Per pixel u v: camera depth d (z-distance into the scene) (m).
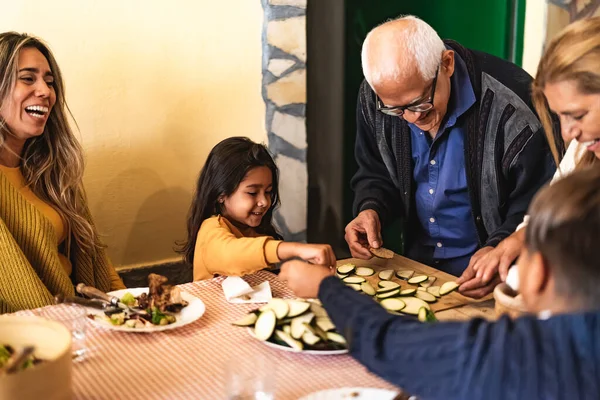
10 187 2.15
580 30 1.41
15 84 2.21
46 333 1.25
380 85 2.02
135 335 1.58
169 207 3.25
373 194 2.48
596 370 0.82
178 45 3.11
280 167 3.45
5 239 2.04
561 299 0.89
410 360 0.96
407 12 3.63
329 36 3.42
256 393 1.22
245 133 3.38
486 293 1.85
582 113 1.41
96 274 2.52
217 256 1.99
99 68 2.96
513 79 2.22
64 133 2.39
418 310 1.73
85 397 1.30
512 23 3.78
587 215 0.86
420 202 2.44
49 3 2.80
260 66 3.34
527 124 2.18
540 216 0.90
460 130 2.27
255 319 1.62
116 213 3.13
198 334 1.60
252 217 2.27
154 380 1.37
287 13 3.27
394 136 2.38
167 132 3.18
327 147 3.56
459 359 0.90
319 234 3.66
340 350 1.47
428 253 2.50
